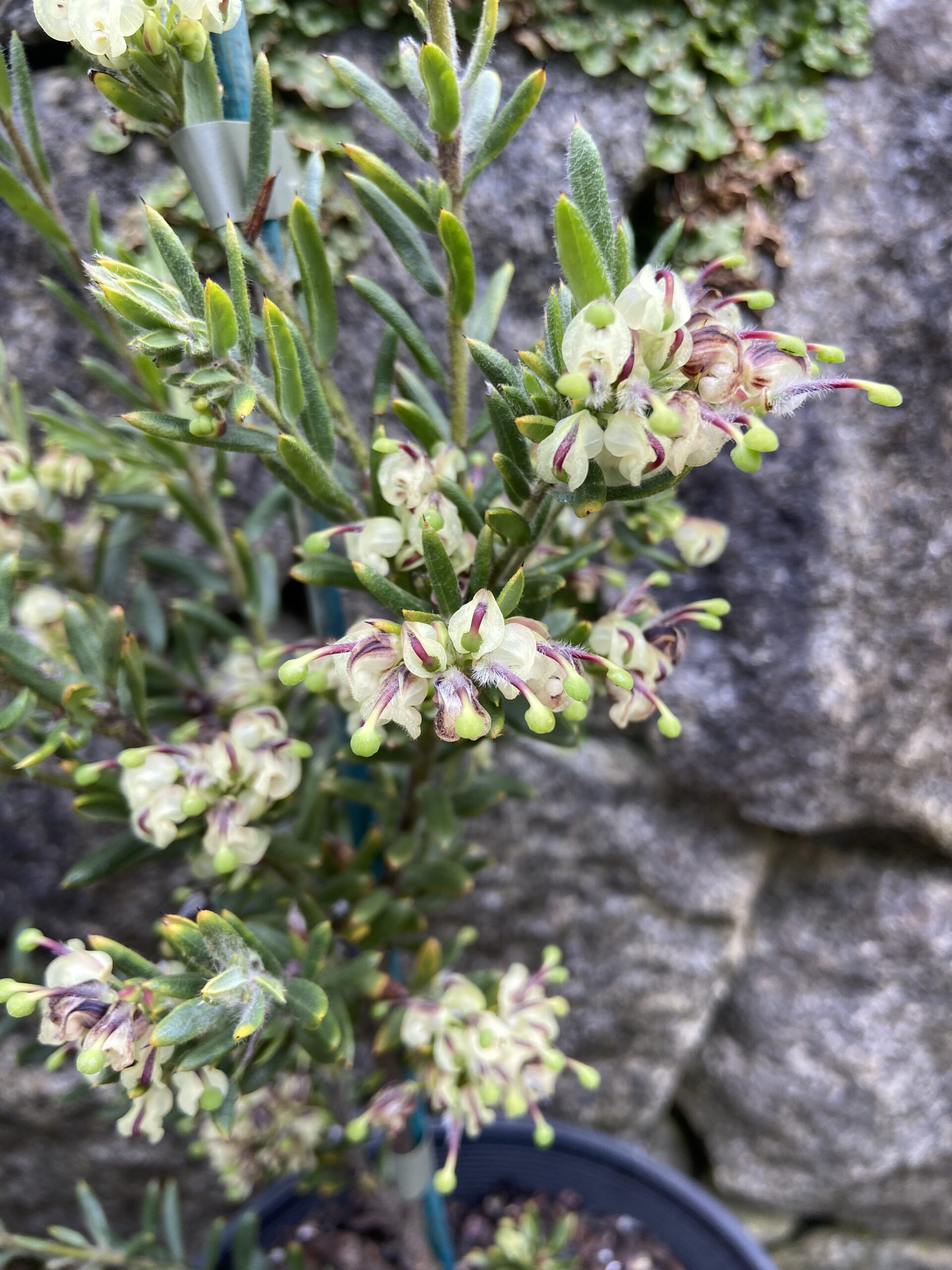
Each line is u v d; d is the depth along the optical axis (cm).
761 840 32
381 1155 24
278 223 16
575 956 33
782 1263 38
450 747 17
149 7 12
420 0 17
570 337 10
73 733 18
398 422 25
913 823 29
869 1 23
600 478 11
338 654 12
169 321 12
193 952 14
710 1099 36
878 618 27
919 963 31
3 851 27
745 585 27
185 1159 33
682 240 24
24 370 24
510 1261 27
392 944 21
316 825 19
